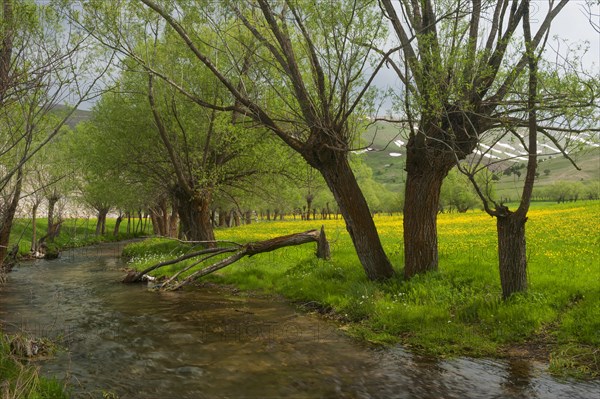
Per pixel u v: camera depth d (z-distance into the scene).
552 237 24.45
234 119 25.17
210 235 29.11
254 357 9.06
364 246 14.31
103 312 13.62
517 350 8.93
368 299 12.37
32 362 8.72
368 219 14.32
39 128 8.84
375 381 7.68
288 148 24.95
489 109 11.91
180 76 22.73
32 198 35.75
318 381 7.73
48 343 9.86
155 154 28.03
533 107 9.78
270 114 15.17
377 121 12.82
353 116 13.67
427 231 13.59
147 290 17.56
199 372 8.23
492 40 11.66
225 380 7.82
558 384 7.28
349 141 14.13
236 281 18.14
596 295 10.51
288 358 8.97
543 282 12.11
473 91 11.39
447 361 8.58
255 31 13.43
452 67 10.85
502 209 11.03
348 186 14.15
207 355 9.23
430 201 13.52
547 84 9.30
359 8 11.83
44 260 32.66
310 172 27.98
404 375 7.92
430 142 12.83
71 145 30.38
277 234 42.97
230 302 14.79
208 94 23.50
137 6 15.46
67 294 17.27
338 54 12.36
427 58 10.89
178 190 29.11
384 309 11.57
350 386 7.49
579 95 8.72
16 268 27.22
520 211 10.82
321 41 13.17
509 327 9.72
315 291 14.43
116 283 19.86
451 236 30.97
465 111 10.68
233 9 13.41
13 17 7.61
